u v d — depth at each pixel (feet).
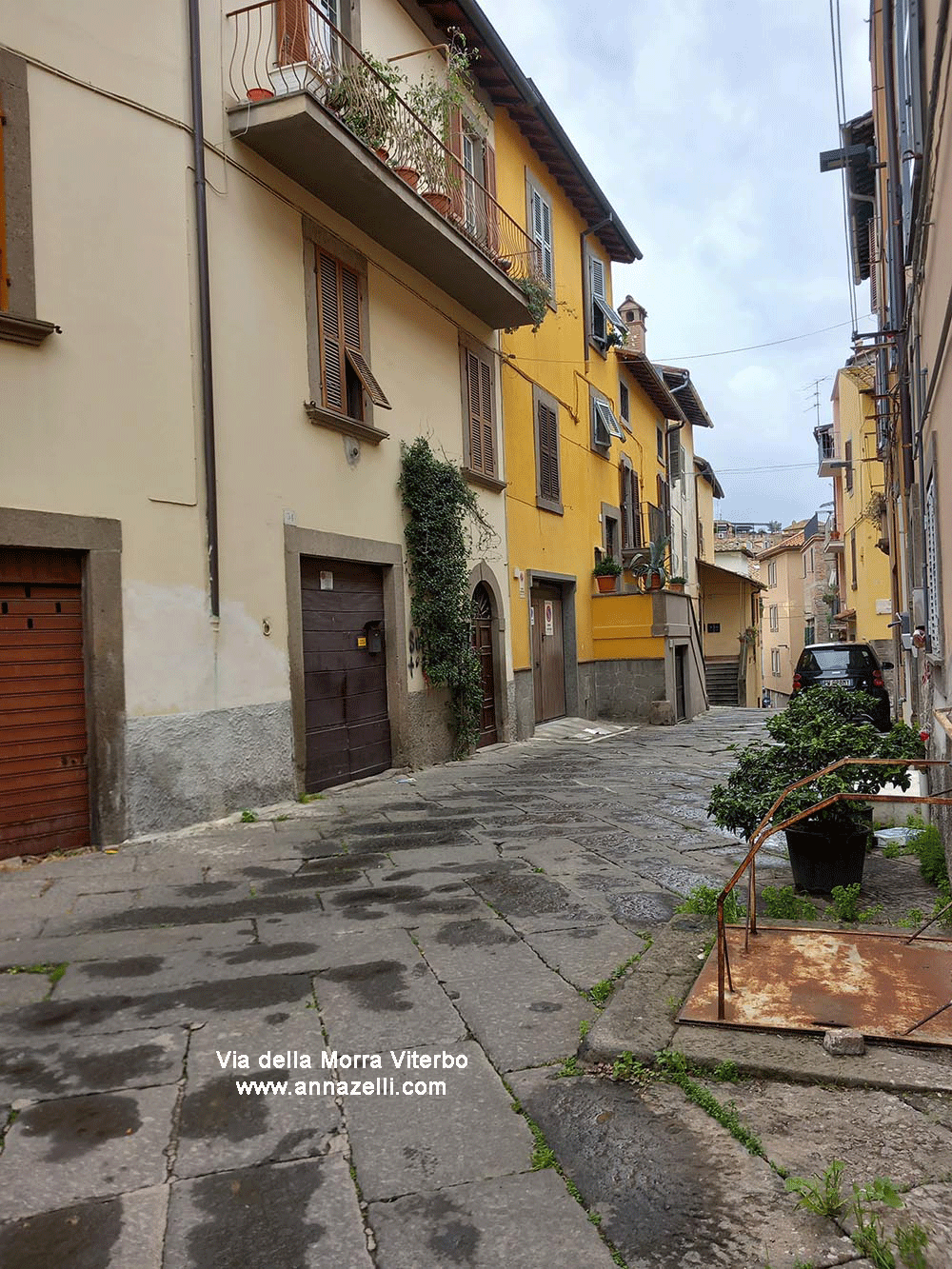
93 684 21.13
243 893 17.51
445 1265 7.07
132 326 22.18
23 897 17.35
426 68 36.99
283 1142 8.86
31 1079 10.17
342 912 16.19
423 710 35.55
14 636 20.21
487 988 12.62
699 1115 9.16
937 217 18.16
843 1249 7.08
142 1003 12.26
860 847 16.29
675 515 96.07
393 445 34.01
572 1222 7.54
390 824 23.73
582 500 59.41
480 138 42.04
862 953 13.02
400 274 35.17
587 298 59.98
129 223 22.18
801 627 164.25
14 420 19.75
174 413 23.13
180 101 23.63
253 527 25.89
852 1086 9.46
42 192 20.38
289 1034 11.26
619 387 69.72
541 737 48.29
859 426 81.10
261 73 26.99
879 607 68.90
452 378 39.63
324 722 29.53
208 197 24.72
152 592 22.47
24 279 19.83
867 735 16.83
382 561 32.71
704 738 49.06
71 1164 8.47
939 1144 8.41
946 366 17.25
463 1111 9.39
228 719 24.62
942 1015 10.75
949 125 15.11
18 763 20.17
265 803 25.88
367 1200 7.92
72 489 20.76
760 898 16.24
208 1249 7.29
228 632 24.71
